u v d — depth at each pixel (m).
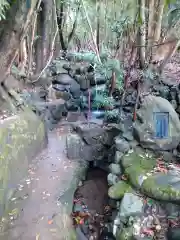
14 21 3.55
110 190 2.80
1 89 4.15
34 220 2.89
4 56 3.81
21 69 5.81
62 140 5.03
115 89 4.79
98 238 2.97
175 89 4.04
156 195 2.52
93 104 5.70
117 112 4.43
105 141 4.27
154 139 3.19
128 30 4.49
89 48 7.52
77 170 4.03
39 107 5.54
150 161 3.08
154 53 4.60
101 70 5.05
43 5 6.28
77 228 3.07
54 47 7.00
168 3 4.41
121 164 3.15
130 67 4.15
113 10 5.88
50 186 3.56
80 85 6.36
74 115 5.93
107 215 3.18
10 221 2.87
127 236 2.39
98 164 4.31
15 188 3.39
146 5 4.47
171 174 2.79
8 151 3.26
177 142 3.18
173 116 3.20
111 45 5.43
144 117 3.26
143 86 4.16
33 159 4.21
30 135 4.12
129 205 2.58
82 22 7.64
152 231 2.38
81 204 3.43
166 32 4.55
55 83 6.59
